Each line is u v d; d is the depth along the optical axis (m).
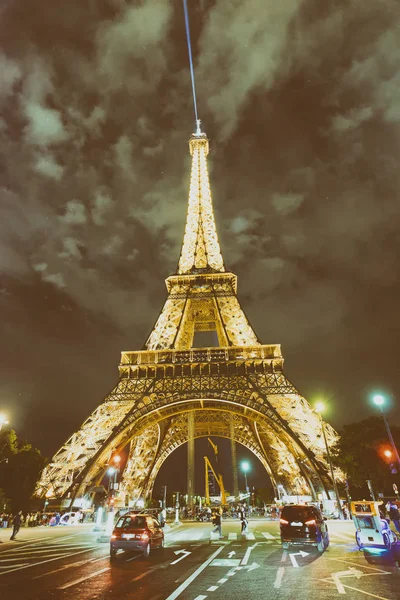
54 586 16.83
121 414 68.81
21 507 61.03
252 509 108.06
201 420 102.19
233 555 26.16
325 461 64.62
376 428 69.00
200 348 77.88
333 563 22.30
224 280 98.19
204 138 142.12
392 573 19.14
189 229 118.19
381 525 27.06
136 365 75.56
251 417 74.50
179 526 57.47
